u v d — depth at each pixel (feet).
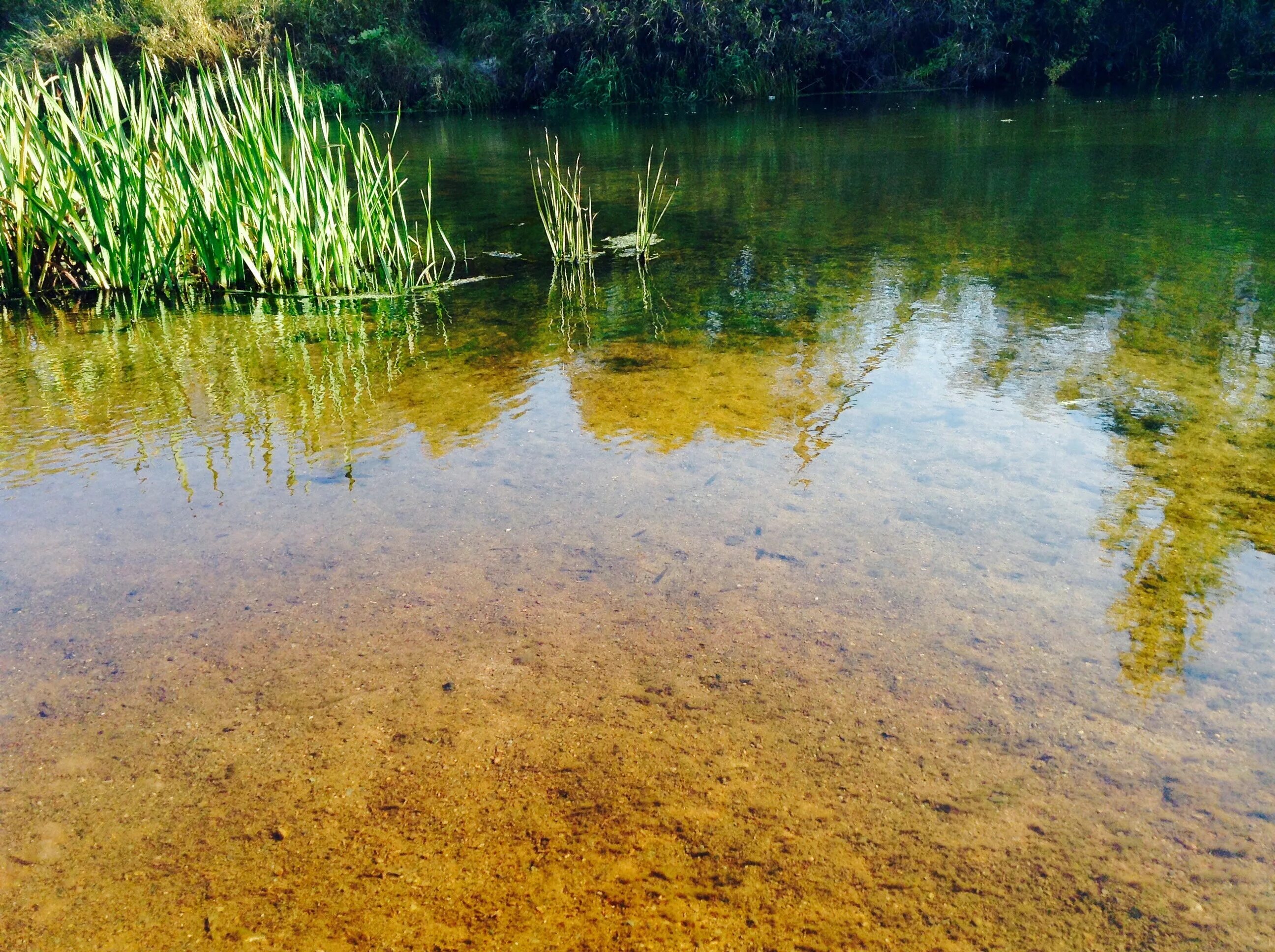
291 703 5.82
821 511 7.82
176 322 13.83
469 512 8.01
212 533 7.79
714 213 21.07
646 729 5.53
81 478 8.80
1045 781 5.08
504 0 48.73
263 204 15.14
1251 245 15.83
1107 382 10.31
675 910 4.41
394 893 4.53
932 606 6.55
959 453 8.77
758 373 11.07
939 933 4.28
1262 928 4.26
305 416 10.19
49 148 14.64
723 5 45.37
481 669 6.08
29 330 13.57
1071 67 45.96
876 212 20.33
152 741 5.54
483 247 18.57
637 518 7.82
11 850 4.81
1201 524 7.41
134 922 4.41
